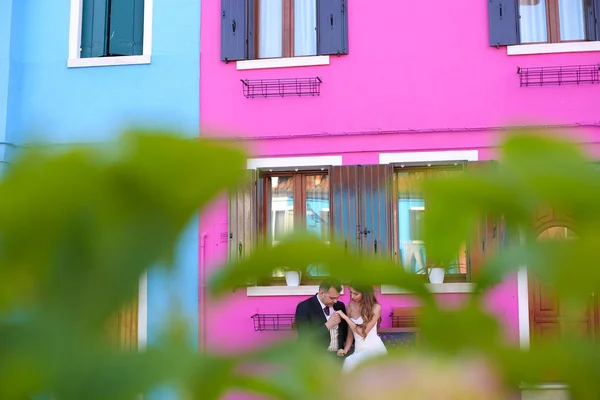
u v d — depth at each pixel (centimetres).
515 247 21
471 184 21
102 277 17
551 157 21
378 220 789
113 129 17
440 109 819
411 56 828
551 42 815
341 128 828
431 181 21
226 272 21
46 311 17
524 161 21
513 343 21
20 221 16
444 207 21
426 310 22
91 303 17
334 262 22
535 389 20
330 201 803
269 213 825
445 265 22
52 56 868
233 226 771
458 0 827
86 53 882
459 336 21
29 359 17
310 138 827
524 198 20
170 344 19
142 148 17
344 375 19
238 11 848
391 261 22
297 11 857
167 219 18
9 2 852
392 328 624
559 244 20
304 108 834
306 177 833
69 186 17
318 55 838
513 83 811
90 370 17
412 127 820
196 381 18
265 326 754
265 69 843
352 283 22
